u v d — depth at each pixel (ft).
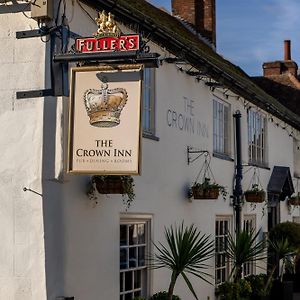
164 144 33.47
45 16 23.41
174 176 34.68
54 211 23.56
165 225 33.27
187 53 34.06
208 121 40.52
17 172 23.77
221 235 43.34
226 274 42.98
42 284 23.18
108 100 21.91
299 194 64.18
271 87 81.71
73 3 25.07
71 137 22.16
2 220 23.82
